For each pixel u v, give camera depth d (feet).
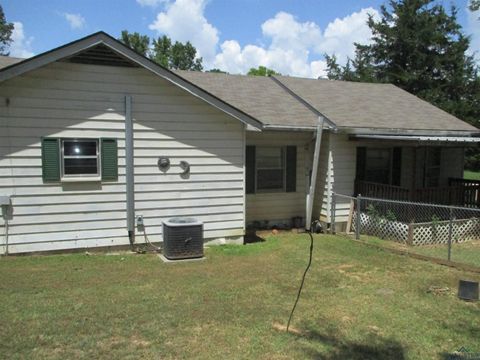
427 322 19.27
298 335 17.38
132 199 31.42
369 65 115.14
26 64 27.14
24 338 16.17
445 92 105.81
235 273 26.25
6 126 27.91
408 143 38.27
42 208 29.17
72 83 29.25
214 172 33.94
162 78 31.40
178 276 25.27
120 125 30.73
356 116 43.65
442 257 32.07
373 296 22.54
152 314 18.94
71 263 27.48
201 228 30.25
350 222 41.70
